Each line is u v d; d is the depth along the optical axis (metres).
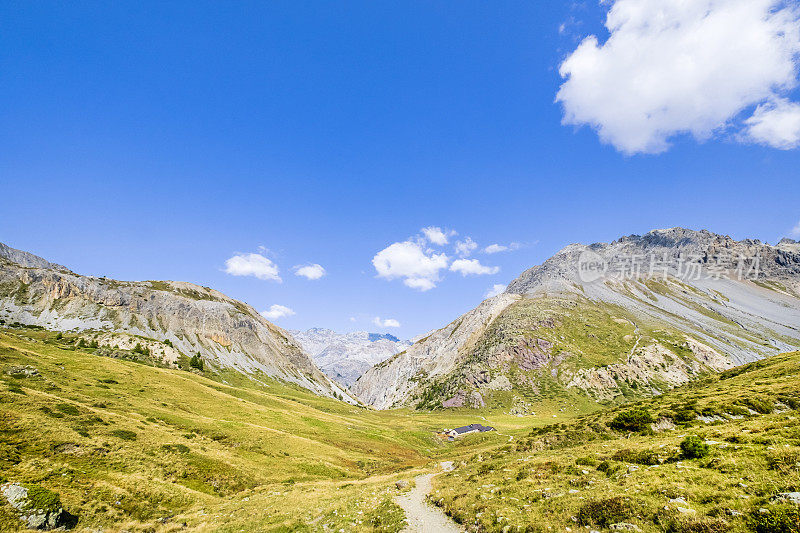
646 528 16.14
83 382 78.69
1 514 27.97
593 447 37.81
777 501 14.44
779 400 41.16
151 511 36.25
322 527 27.36
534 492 25.41
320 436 91.06
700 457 24.09
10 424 42.41
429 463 72.38
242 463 56.16
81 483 36.41
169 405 81.88
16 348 88.69
